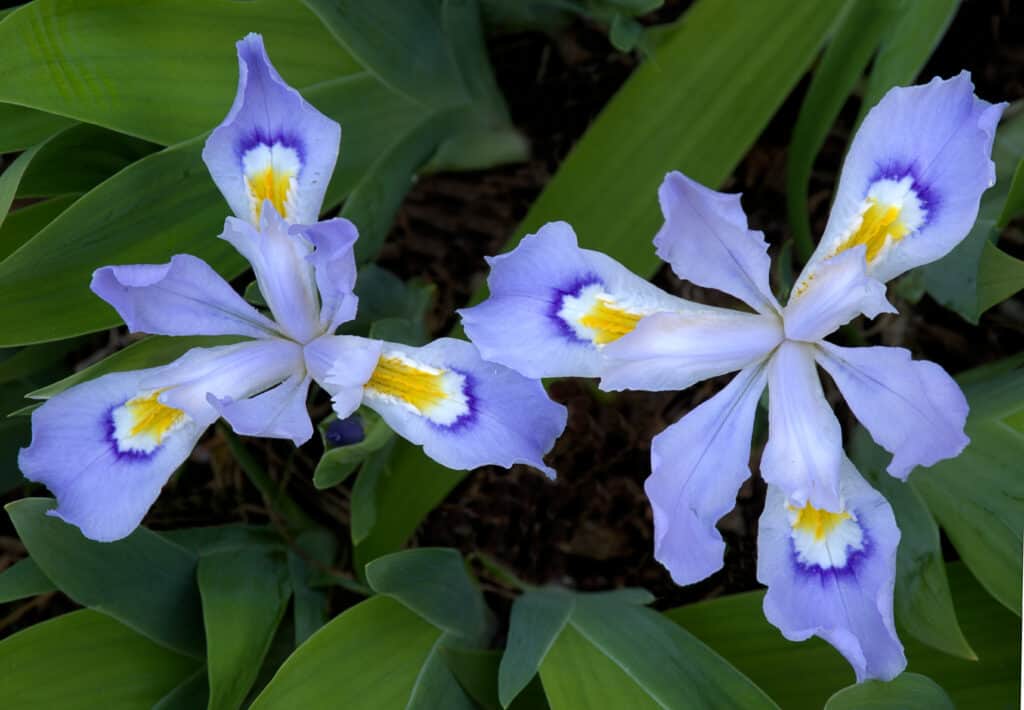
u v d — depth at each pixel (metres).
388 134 0.31
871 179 0.27
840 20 0.30
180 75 0.30
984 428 0.29
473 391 0.28
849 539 0.27
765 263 0.27
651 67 0.31
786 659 0.30
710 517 0.27
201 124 0.30
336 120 0.30
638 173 0.31
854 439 0.32
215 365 0.28
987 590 0.29
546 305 0.27
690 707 0.28
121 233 0.29
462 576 0.31
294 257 0.28
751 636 0.30
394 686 0.29
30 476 0.28
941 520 0.29
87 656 0.30
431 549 0.30
